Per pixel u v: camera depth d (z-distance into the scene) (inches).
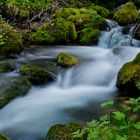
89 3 631.2
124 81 285.1
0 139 200.5
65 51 425.1
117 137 159.0
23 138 225.6
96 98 286.5
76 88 315.9
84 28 487.5
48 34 458.3
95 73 340.5
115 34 474.0
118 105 261.9
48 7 524.1
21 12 488.4
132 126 180.2
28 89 290.8
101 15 568.4
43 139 222.4
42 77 310.3
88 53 414.6
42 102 277.1
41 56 400.8
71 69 349.1
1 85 279.7
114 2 653.9
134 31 452.8
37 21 511.5
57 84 319.0
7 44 395.2
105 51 424.5
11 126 239.9
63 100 283.3
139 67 284.2
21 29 485.7
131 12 510.3
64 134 202.2
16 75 312.5
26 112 259.8
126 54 364.8
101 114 250.2
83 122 238.4
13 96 274.2
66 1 592.4
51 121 244.2
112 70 342.3
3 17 486.3
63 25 467.8
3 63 332.5
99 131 171.8
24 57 396.5
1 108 260.4
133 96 281.7
